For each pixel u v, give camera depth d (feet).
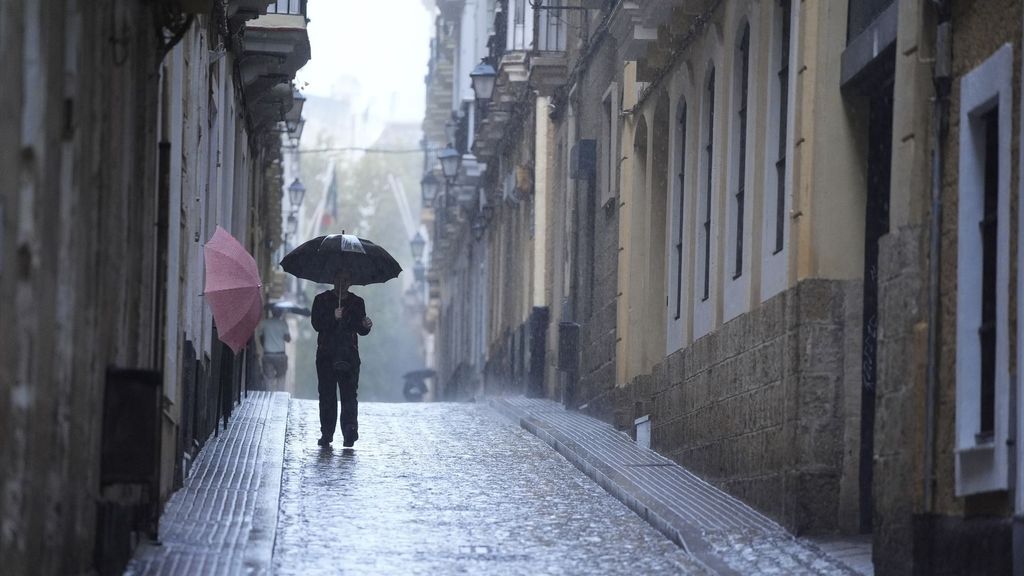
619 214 88.33
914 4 44.55
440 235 226.17
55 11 31.27
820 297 53.57
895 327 44.52
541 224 120.78
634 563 48.29
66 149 32.50
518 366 132.98
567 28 111.96
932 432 42.39
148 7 43.70
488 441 82.28
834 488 53.11
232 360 85.10
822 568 47.01
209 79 71.05
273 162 148.66
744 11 64.23
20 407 28.58
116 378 38.32
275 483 59.52
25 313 28.86
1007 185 38.68
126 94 40.42
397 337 371.15
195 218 63.05
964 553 40.37
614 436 82.02
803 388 53.31
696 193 72.23
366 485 62.95
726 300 65.21
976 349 40.78
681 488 63.00
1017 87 38.65
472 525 54.39
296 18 91.15
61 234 32.04
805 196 54.39
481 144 153.99
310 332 338.13
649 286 83.97
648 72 81.25
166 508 51.85
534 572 45.96
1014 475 37.81
